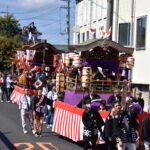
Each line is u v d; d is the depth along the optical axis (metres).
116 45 15.76
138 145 11.02
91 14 35.34
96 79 15.87
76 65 15.10
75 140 12.08
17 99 25.41
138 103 13.34
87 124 10.09
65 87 17.17
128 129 9.23
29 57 26.00
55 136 13.99
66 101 15.73
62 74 17.16
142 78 23.19
